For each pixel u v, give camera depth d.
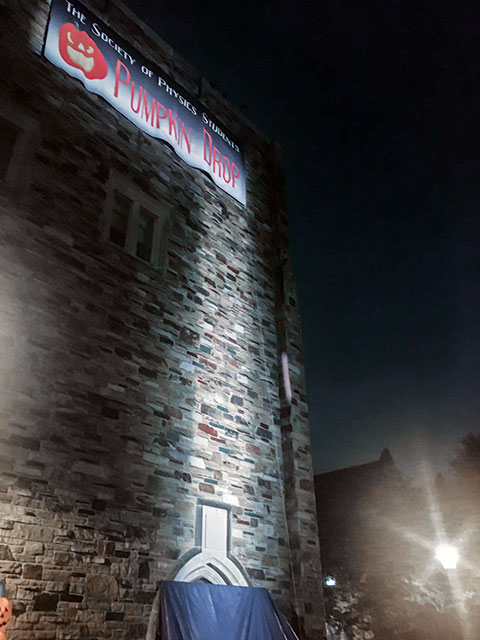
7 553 4.13
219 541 5.83
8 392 4.65
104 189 6.57
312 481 7.37
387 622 15.45
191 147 8.33
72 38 7.00
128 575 4.82
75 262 5.80
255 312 8.18
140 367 5.94
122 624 4.58
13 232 5.35
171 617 4.68
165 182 7.57
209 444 6.32
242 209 9.00
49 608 4.19
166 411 5.99
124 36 8.01
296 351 8.35
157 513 5.36
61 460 4.78
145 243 7.01
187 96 8.66
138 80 7.79
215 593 5.26
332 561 18.69
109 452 5.21
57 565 4.38
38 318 5.18
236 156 9.37
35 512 4.41
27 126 6.00
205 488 6.00
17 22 6.41
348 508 20.03
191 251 7.49
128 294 6.24
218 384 6.87
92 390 5.34
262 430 7.24
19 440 4.55
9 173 5.62
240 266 8.33
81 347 5.44
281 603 6.18
